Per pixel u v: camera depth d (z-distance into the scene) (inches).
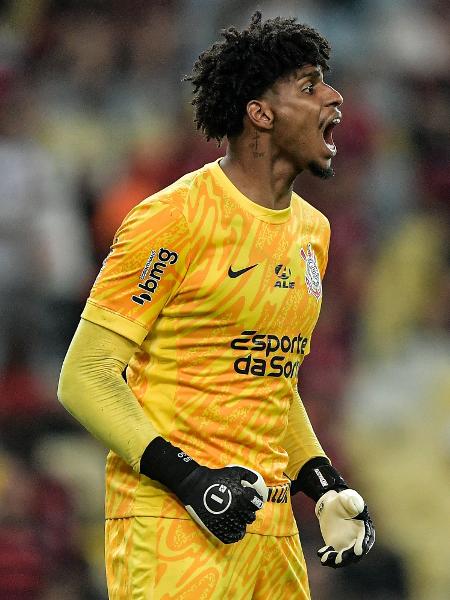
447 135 1513.3
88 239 1256.2
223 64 474.6
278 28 475.2
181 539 462.0
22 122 1278.3
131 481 472.4
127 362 465.7
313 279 489.4
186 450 464.1
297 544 500.7
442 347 1328.7
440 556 1139.3
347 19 1505.9
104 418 453.7
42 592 1002.7
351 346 1295.5
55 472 1073.5
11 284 1171.9
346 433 1194.6
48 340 1186.0
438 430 1211.2
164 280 458.3
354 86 1459.2
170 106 1400.1
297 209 497.4
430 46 1549.0
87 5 1455.5
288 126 470.0
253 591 486.3
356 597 1095.6
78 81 1406.3
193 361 465.4
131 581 467.2
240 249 464.4
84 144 1331.2
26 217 1202.6
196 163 1257.4
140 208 465.1
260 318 466.6
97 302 461.7
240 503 443.2
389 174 1440.7
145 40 1444.4
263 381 471.8
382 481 1171.9
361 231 1368.1
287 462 496.7
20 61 1411.2
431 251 1417.3
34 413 1112.2
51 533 1022.4
